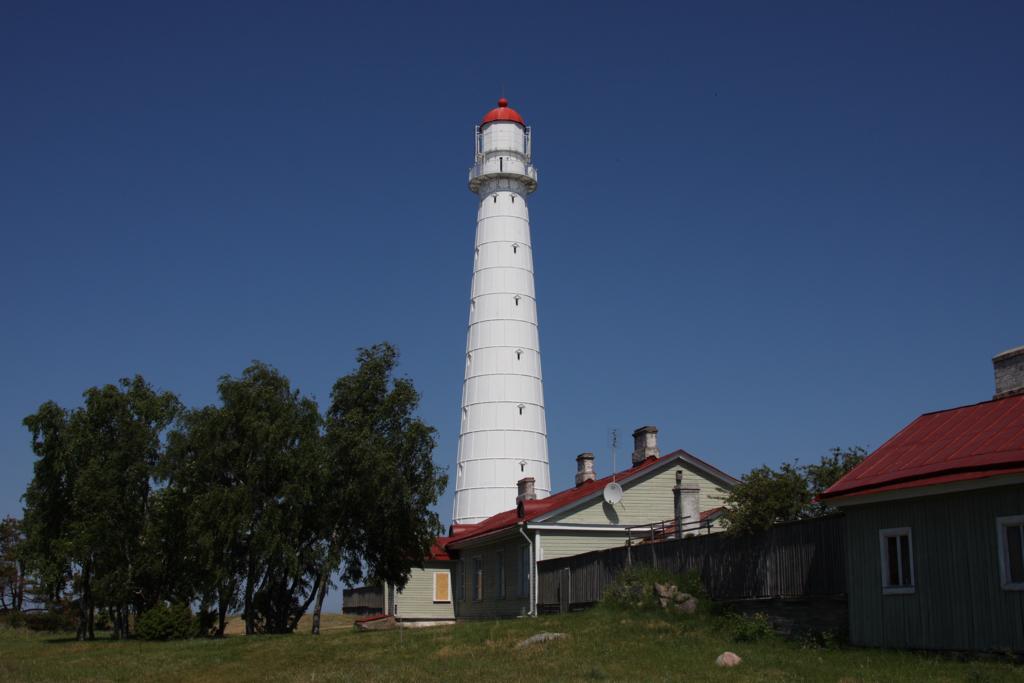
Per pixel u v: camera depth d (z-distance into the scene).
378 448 43.56
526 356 67.38
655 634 28.42
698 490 37.38
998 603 21.12
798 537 27.17
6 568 73.19
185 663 32.97
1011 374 25.98
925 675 20.23
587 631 29.58
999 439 22.86
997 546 21.27
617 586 33.81
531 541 42.28
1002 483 21.11
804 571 26.78
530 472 65.69
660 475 43.97
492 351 67.19
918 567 22.97
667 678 22.66
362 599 67.19
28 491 48.31
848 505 24.92
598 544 42.78
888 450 25.66
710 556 30.77
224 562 44.47
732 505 30.11
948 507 22.44
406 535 44.78
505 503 64.81
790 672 22.09
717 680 22.00
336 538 44.12
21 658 37.28
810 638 25.75
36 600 74.31
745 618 28.42
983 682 19.03
